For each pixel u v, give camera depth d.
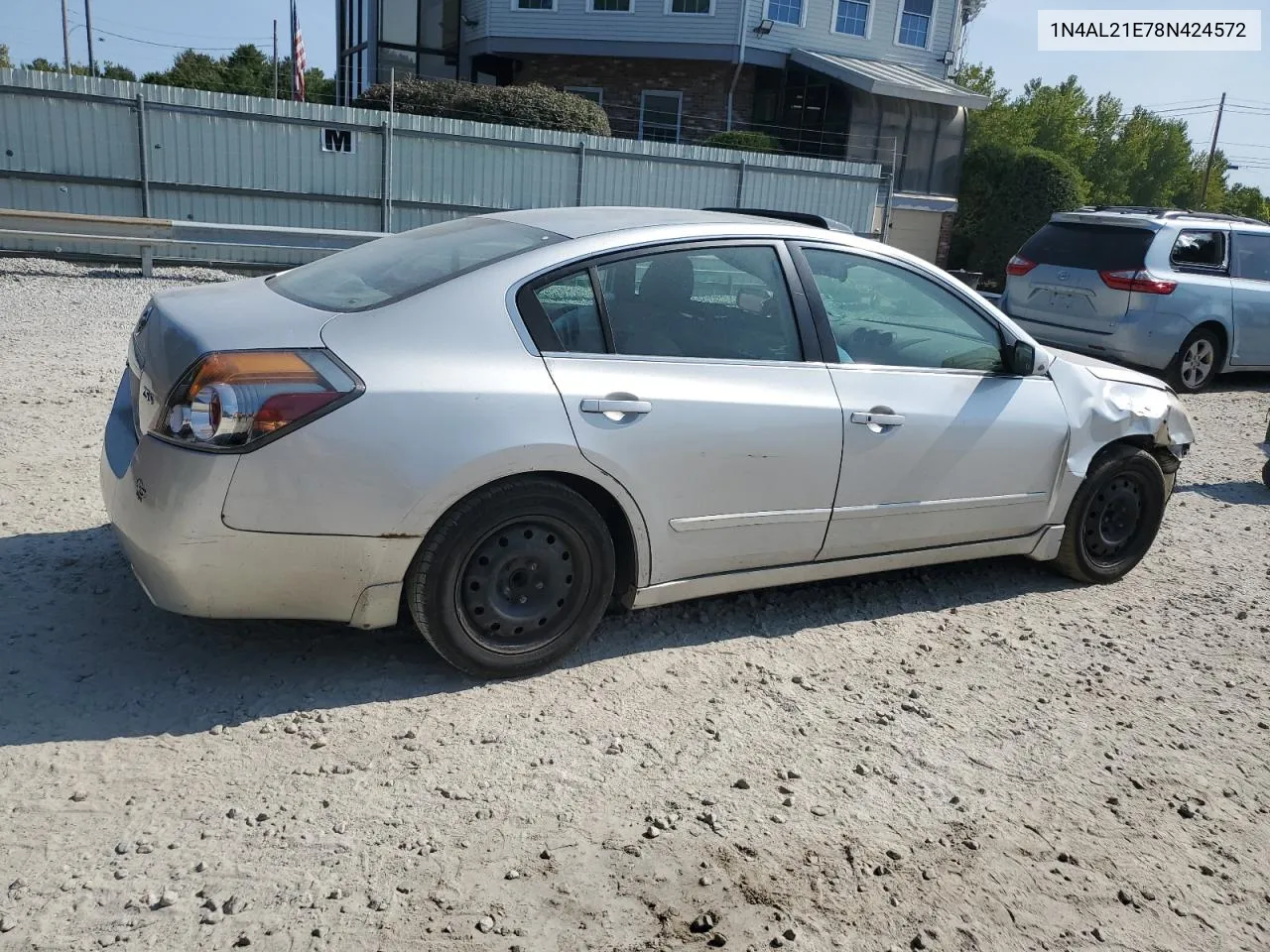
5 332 9.13
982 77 42.69
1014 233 26.86
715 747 3.30
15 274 12.84
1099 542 4.95
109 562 4.28
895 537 4.25
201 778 2.91
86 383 7.44
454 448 3.20
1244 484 7.25
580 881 2.63
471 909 2.50
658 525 3.65
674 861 2.74
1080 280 10.87
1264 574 5.36
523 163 17.58
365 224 16.77
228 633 3.78
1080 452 4.67
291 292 3.66
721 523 3.78
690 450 3.63
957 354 4.41
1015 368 4.48
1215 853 2.99
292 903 2.47
